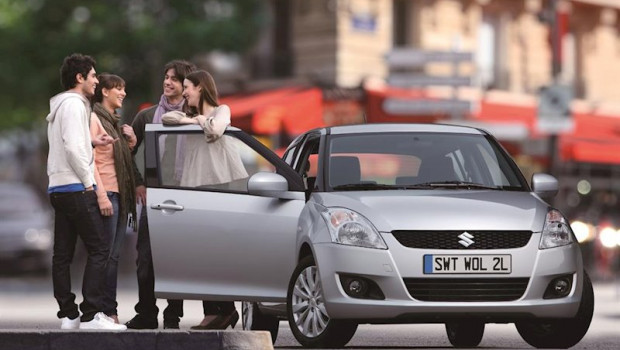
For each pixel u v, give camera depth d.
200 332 21.75
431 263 24.78
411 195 25.98
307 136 28.81
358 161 27.16
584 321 26.25
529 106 76.44
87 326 26.16
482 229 25.11
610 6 98.19
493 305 24.84
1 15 77.50
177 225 26.69
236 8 76.06
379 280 24.72
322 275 25.08
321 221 25.42
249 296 26.50
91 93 26.36
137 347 21.88
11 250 72.38
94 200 26.08
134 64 77.62
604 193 83.19
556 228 25.70
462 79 59.19
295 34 82.25
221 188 26.88
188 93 27.92
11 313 42.25
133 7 75.88
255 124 64.88
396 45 85.00
